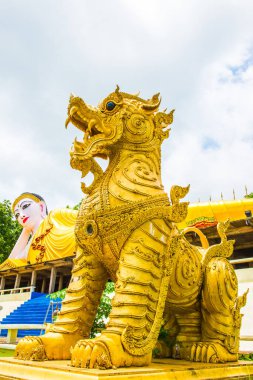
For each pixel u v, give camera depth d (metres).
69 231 22.06
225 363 3.48
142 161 3.44
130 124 3.44
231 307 3.76
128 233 3.09
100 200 3.22
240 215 16.39
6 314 20.30
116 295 2.93
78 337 3.20
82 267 3.37
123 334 2.69
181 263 3.51
